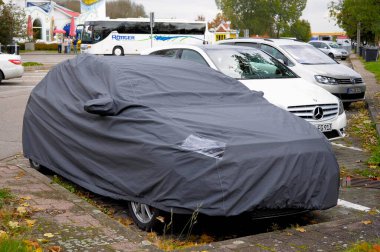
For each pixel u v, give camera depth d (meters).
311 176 5.41
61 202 5.93
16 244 4.39
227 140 5.24
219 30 56.97
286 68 10.41
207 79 6.78
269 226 5.84
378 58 46.41
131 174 5.52
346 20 40.62
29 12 75.56
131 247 4.70
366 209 6.45
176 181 5.06
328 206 5.55
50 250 4.54
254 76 9.86
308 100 9.20
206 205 4.94
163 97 6.14
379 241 4.79
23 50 66.19
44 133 7.09
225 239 5.47
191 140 5.17
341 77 14.55
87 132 6.19
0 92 19.00
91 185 6.07
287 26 101.25
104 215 5.54
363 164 8.89
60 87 7.16
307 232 5.15
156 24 51.75
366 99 16.33
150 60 6.96
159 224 5.43
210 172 4.96
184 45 10.70
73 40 61.25
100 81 6.50
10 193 6.18
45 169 7.64
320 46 51.47
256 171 5.09
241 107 6.33
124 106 5.84
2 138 10.41
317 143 5.68
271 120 5.96
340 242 4.86
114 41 50.75
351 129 12.27
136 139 5.47
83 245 4.71
